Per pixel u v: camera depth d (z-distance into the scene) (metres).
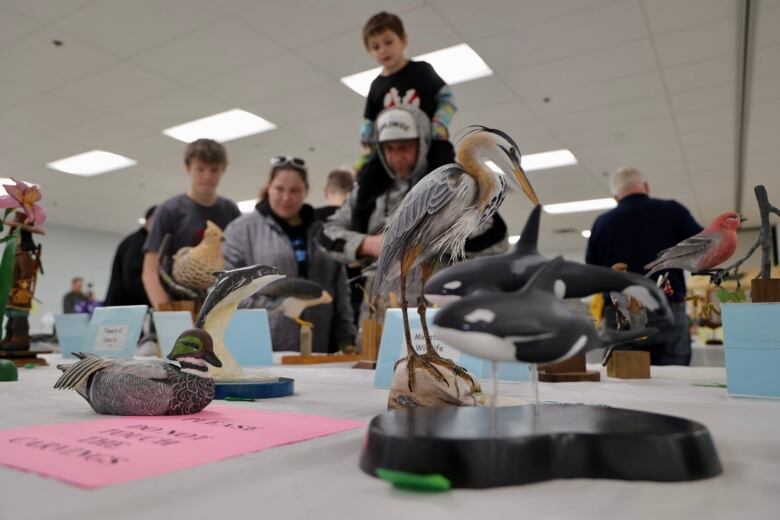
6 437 0.56
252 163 5.74
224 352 1.00
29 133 4.89
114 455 0.49
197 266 1.62
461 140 0.76
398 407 0.75
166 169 5.99
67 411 0.77
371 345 1.49
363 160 1.79
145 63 3.60
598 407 0.56
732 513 0.37
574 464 0.45
